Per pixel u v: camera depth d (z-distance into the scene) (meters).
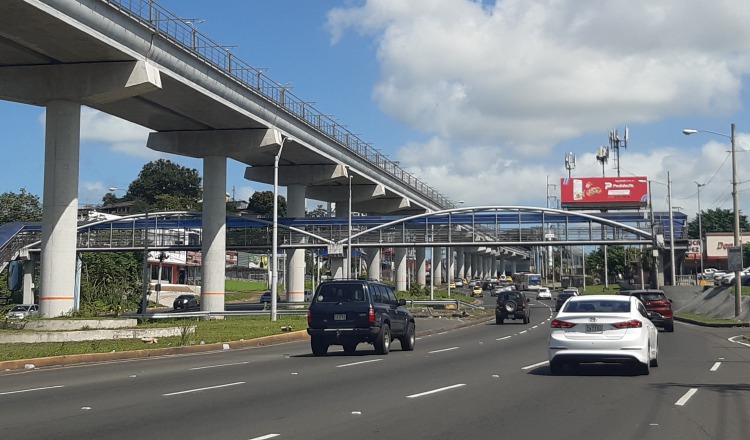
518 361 21.39
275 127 56.50
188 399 13.81
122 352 24.14
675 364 20.20
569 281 129.75
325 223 70.56
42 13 33.56
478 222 69.38
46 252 39.78
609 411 12.29
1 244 71.12
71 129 40.81
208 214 56.22
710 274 81.38
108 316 43.66
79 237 72.88
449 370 18.92
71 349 25.14
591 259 156.38
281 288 121.19
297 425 10.99
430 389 15.10
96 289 52.31
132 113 51.00
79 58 39.88
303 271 71.88
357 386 15.70
